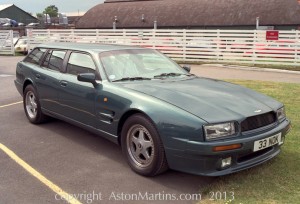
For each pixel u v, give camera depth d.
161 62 5.49
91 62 5.03
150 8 44.16
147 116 3.95
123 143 4.36
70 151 4.98
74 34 23.36
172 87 4.43
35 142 5.37
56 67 5.68
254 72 15.46
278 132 4.05
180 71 5.43
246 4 37.72
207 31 18.92
